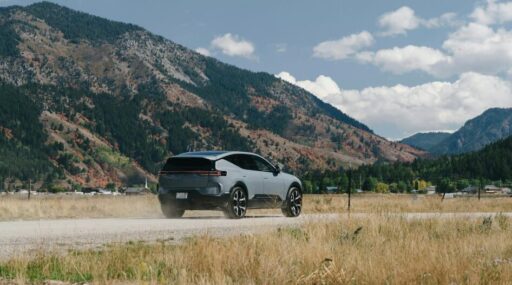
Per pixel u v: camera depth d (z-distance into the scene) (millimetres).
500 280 7434
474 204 35312
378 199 36000
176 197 16188
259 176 17016
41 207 22609
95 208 22891
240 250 8195
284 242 9344
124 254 8383
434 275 7441
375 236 11539
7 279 6777
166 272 7352
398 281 7199
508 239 11414
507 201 41312
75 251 8742
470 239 11383
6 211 20094
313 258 8164
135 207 23844
